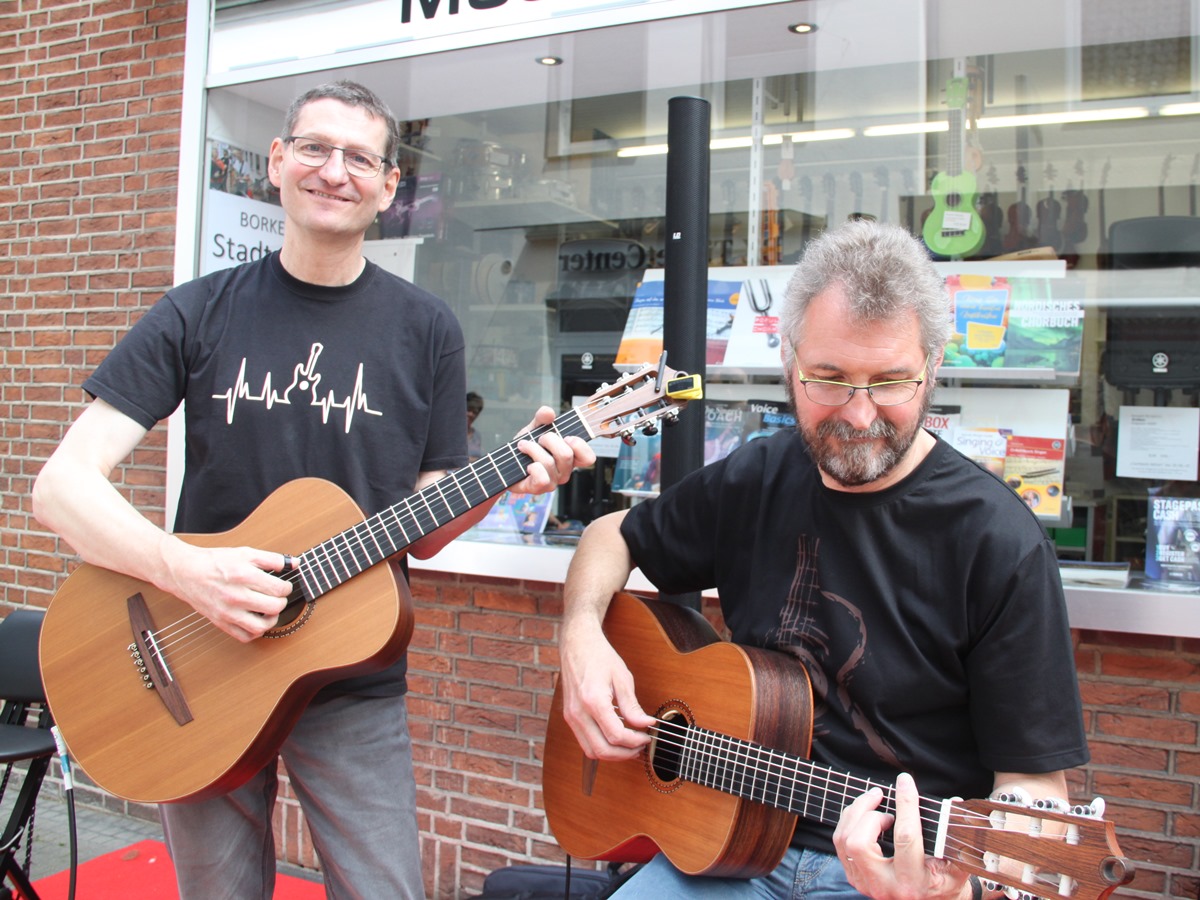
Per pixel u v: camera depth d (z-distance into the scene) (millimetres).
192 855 1932
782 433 1888
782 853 1652
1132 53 2779
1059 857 1233
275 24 3525
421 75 3365
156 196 3836
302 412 1952
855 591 1655
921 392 1529
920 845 1292
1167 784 2424
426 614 3293
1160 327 2666
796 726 1640
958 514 1587
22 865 2918
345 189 1896
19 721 2814
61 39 4059
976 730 1564
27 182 4125
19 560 4129
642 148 3316
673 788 1758
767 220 3189
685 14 2883
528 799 3127
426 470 2074
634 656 1898
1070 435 2697
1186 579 2531
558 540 3152
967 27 2820
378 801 1957
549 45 3105
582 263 3379
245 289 2006
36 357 4102
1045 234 2873
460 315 3562
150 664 1902
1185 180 2736
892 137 3035
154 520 3693
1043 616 1517
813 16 2838
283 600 1797
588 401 1899
